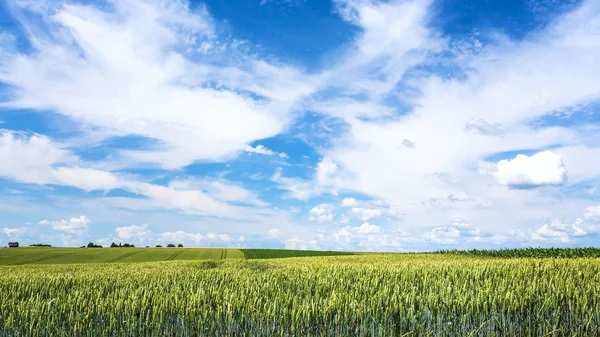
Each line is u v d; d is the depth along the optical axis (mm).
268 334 5965
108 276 13039
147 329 6219
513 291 7281
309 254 57812
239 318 6391
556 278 9477
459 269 12500
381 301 6852
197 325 6207
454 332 6129
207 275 12367
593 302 7105
